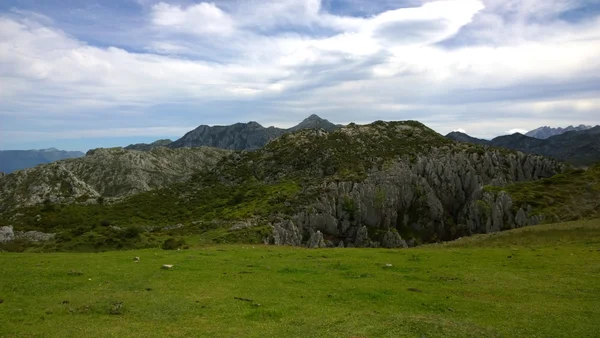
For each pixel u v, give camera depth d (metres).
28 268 37.41
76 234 129.12
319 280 34.56
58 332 21.70
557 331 22.47
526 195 147.38
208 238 120.56
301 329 22.30
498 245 60.81
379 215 174.62
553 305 27.36
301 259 45.69
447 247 64.38
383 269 39.53
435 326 22.59
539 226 69.50
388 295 29.69
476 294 30.23
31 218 189.75
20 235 159.50
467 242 66.44
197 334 21.47
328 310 25.89
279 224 141.75
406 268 39.88
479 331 22.22
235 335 21.31
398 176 191.75
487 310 26.28
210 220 161.50
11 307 26.11
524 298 29.16
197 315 24.72
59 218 188.88
